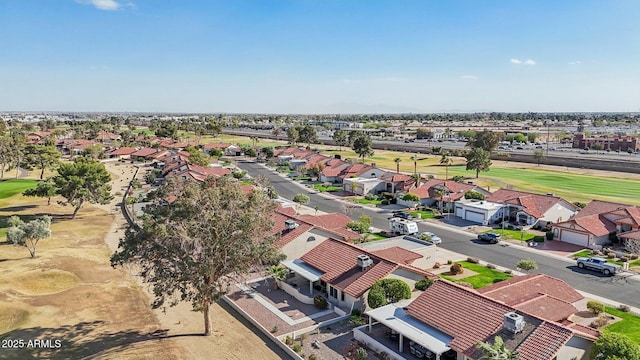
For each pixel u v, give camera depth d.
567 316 32.59
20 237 52.00
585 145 194.62
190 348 33.81
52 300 41.66
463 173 123.62
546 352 26.33
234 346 34.47
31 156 116.81
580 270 51.94
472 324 30.73
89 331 36.28
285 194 98.88
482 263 54.06
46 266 49.47
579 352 27.91
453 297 33.88
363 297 39.12
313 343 34.75
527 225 71.62
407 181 95.12
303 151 149.00
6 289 42.66
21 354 32.47
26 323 37.31
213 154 156.50
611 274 50.16
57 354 32.56
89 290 44.31
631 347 25.83
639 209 65.25
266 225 36.34
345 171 112.06
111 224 72.94
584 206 77.69
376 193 99.81
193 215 33.31
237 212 34.66
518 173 125.25
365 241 59.38
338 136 199.12
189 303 42.25
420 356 31.50
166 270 33.50
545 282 39.41
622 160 136.38
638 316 39.78
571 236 62.91
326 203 89.50
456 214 79.12
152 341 34.59
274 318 39.22
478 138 154.38
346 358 32.62
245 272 35.91
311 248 51.62
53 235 64.75
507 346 27.62
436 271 51.28
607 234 62.00
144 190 98.19
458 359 29.80
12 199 89.06
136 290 45.03
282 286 45.56
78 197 77.38
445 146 195.12
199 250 33.59
